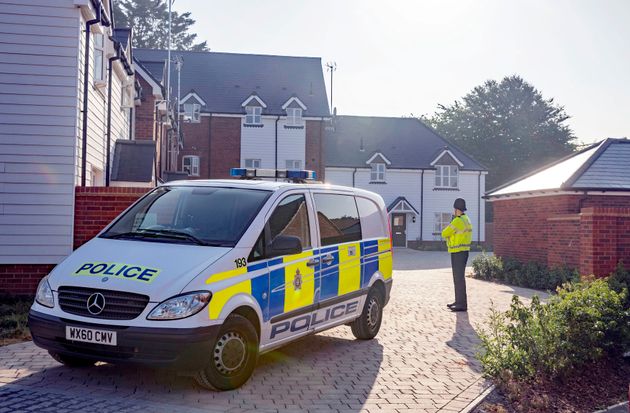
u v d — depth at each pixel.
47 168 10.97
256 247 6.28
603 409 6.33
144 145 17.55
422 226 43.72
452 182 44.19
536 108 58.81
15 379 6.10
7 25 10.91
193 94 40.78
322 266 7.32
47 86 11.01
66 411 5.18
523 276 16.42
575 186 16.56
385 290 8.99
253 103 41.28
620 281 11.35
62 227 10.98
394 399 6.01
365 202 8.83
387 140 45.62
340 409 5.65
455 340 8.88
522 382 6.69
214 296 5.60
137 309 5.45
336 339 8.71
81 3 11.06
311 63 46.12
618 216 12.45
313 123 42.03
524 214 18.70
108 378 6.19
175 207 6.78
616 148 18.94
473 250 42.19
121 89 18.36
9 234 10.82
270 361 7.28
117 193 11.23
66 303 5.70
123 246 6.19
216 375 5.75
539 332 7.20
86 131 11.98
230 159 41.22
